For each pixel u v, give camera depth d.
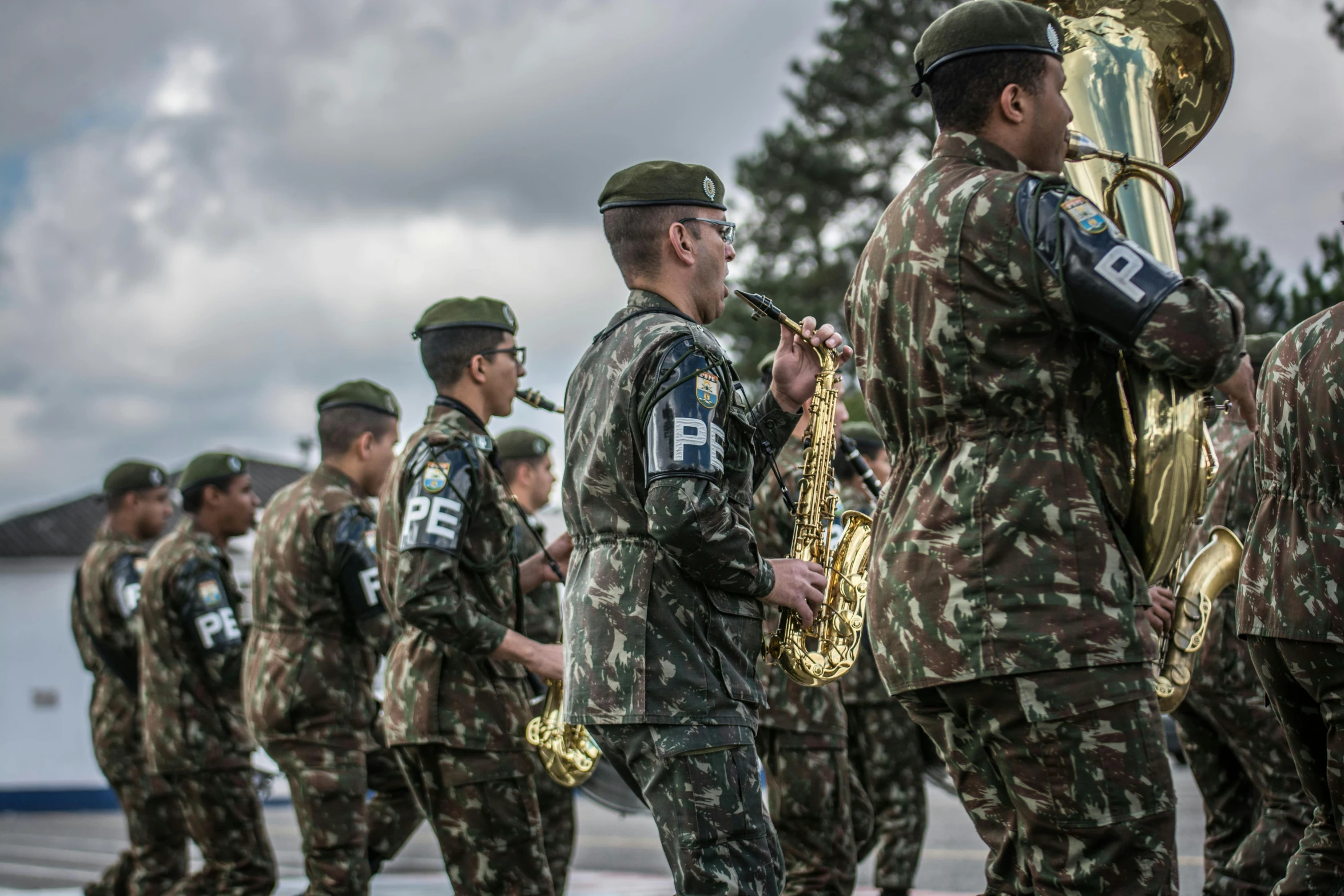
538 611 7.05
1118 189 3.37
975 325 2.70
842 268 30.05
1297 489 3.40
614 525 3.04
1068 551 2.62
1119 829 2.57
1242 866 4.15
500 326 4.64
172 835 6.98
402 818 6.19
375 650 5.39
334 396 5.61
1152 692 2.64
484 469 4.43
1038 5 3.53
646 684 2.92
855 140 30.33
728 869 2.87
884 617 2.84
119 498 7.61
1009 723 2.65
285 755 5.32
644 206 3.22
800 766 5.09
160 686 6.20
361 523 5.42
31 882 10.41
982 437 2.73
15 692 21.61
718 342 3.13
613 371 3.07
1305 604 3.32
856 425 6.46
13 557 21.58
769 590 3.05
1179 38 3.51
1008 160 2.88
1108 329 2.57
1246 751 4.23
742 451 3.18
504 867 4.30
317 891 5.25
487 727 4.30
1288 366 3.45
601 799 6.49
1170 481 2.67
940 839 10.01
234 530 6.70
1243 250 21.86
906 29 30.52
